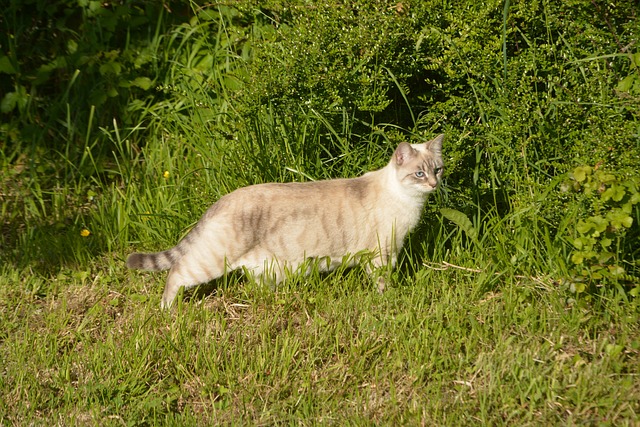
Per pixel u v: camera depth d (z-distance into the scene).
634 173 6.52
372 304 6.81
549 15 7.75
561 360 5.98
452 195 7.73
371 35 7.70
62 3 9.73
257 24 9.11
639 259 6.78
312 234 6.82
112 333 6.63
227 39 9.18
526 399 5.64
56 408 5.88
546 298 6.66
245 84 8.13
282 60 7.99
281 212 6.75
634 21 7.60
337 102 7.67
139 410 5.75
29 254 7.82
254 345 6.40
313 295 6.94
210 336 6.48
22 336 6.64
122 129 9.33
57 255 7.85
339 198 6.86
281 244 6.81
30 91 9.67
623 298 6.46
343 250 6.98
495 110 7.75
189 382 6.07
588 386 5.66
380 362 6.18
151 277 7.45
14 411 5.81
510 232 7.31
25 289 7.36
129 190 8.37
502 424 5.40
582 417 5.43
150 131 9.25
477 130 7.78
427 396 5.76
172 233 7.85
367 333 6.38
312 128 8.03
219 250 6.69
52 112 9.31
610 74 7.38
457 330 6.34
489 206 7.77
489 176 7.84
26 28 9.79
